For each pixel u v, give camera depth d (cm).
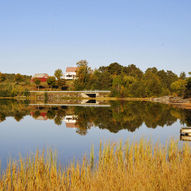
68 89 13225
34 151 2075
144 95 11294
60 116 4775
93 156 1677
